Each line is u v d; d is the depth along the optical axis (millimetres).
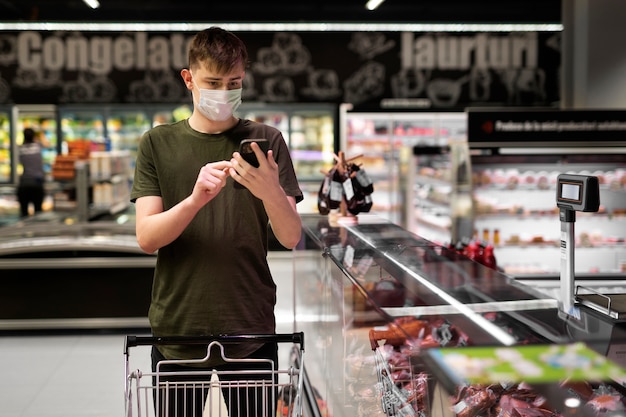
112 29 11977
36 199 12203
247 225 2520
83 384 5402
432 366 1628
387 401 2545
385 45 13195
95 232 7371
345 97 13211
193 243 2500
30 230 7500
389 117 11625
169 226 2338
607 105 8664
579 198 2271
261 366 2561
